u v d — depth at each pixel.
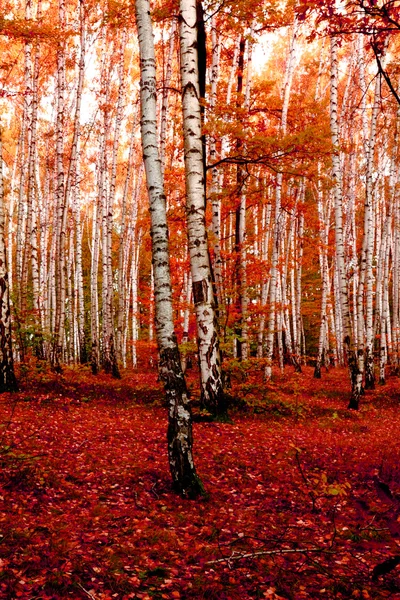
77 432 8.23
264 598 3.53
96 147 27.20
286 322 31.38
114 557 3.94
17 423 8.30
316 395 16.44
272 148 9.16
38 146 27.12
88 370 18.34
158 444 8.00
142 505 5.30
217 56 12.54
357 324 19.09
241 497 5.86
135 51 23.83
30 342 15.32
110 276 18.94
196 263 8.62
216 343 9.24
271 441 8.53
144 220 16.45
